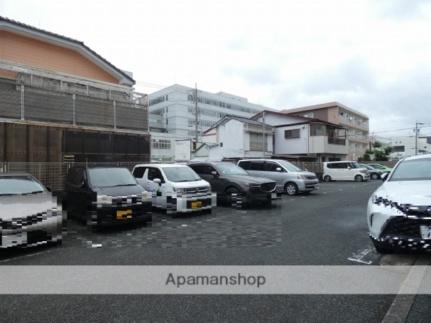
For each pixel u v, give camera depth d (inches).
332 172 899.4
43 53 486.0
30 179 247.3
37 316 112.5
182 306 119.0
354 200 441.4
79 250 198.2
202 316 111.0
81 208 279.9
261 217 309.0
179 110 2197.3
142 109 496.1
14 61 418.3
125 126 471.8
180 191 310.3
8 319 110.4
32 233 190.7
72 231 253.9
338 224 268.7
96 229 254.1
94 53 537.6
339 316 109.6
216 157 1155.9
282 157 1195.3
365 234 230.1
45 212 199.3
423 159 219.0
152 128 2225.6
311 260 170.4
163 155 1374.3
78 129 412.8
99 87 469.4
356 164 900.6
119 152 456.4
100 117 443.2
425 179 193.0
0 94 354.3
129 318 110.2
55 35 480.4
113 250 197.5
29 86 378.6
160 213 336.2
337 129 1267.2
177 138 1423.5
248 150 1106.7
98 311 115.9
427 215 149.4
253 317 109.7
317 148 1098.7
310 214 322.3
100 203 249.1
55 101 399.9
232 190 373.1
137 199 265.0
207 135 1283.2
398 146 2479.1
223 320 107.9
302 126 1140.5
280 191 517.7
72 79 439.8
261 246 201.3
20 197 210.1
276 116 1262.3
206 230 252.1
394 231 158.1
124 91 496.1
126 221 256.2
